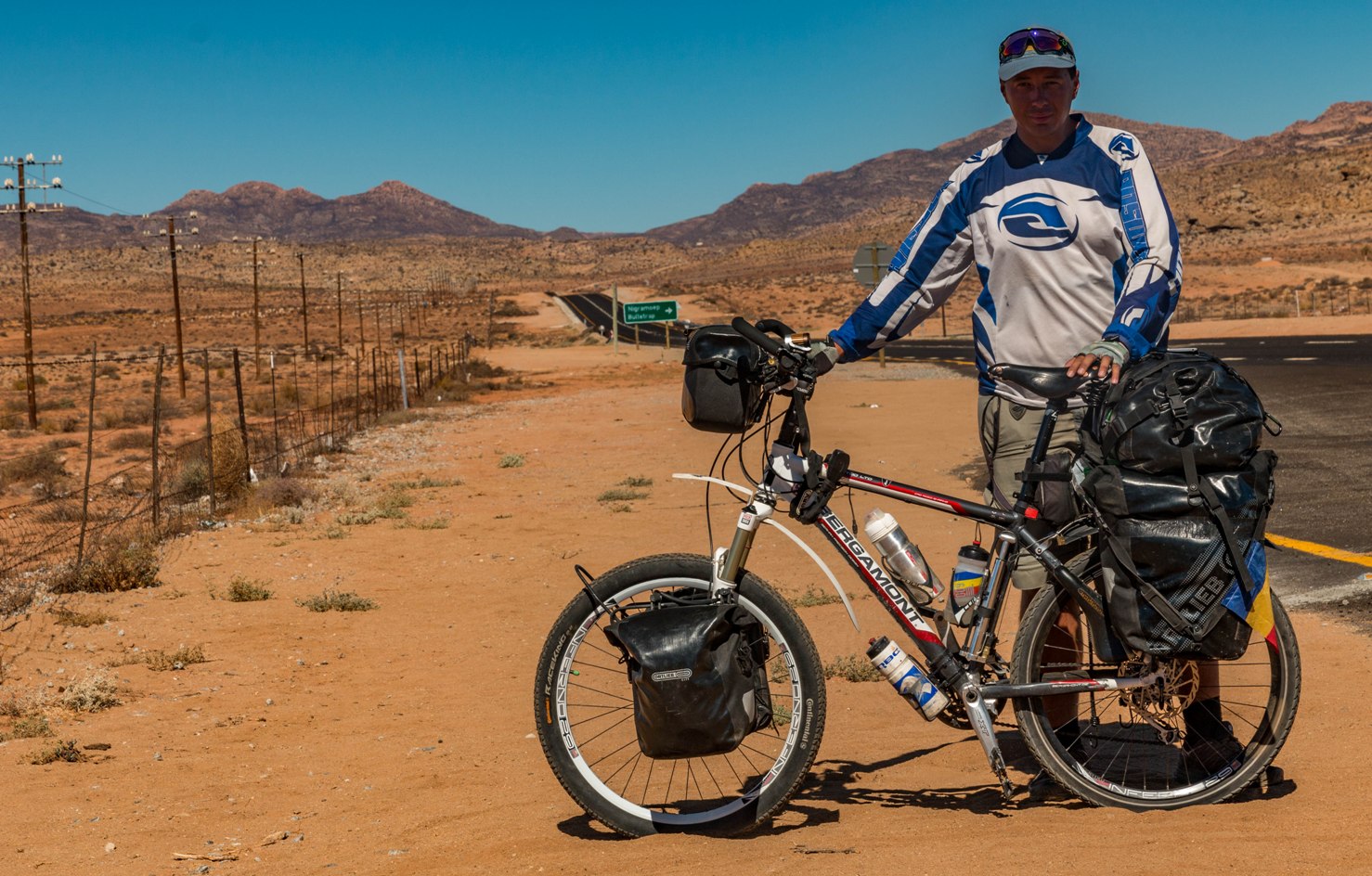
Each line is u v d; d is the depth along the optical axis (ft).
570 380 161.17
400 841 13.50
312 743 18.33
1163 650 11.87
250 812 14.97
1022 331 14.26
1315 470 41.06
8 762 17.44
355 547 39.04
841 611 26.20
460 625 27.45
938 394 90.53
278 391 154.92
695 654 12.35
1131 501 11.86
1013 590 24.90
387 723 19.49
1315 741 15.14
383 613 28.91
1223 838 11.44
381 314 634.43
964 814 13.01
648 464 59.67
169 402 138.82
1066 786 12.96
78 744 18.38
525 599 30.19
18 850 13.58
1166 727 12.96
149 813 14.92
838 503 38.70
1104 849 11.30
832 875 11.10
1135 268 13.26
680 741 12.46
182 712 20.43
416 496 51.75
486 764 16.79
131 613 29.01
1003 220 14.14
